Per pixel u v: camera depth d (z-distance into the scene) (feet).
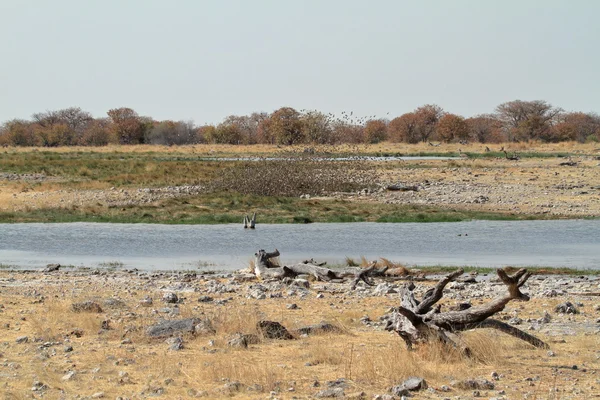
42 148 491.72
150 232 144.46
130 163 283.18
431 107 603.67
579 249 123.44
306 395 41.68
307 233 142.41
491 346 49.78
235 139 572.51
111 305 70.54
